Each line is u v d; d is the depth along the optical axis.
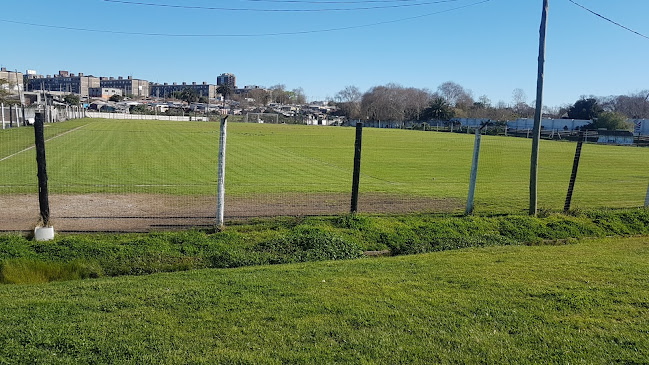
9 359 4.30
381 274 7.15
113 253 8.12
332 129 72.38
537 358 4.57
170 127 56.75
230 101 182.50
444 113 110.06
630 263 7.94
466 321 5.35
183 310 5.52
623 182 21.31
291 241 9.02
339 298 5.99
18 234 8.84
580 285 6.66
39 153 8.59
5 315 5.27
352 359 4.45
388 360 4.46
